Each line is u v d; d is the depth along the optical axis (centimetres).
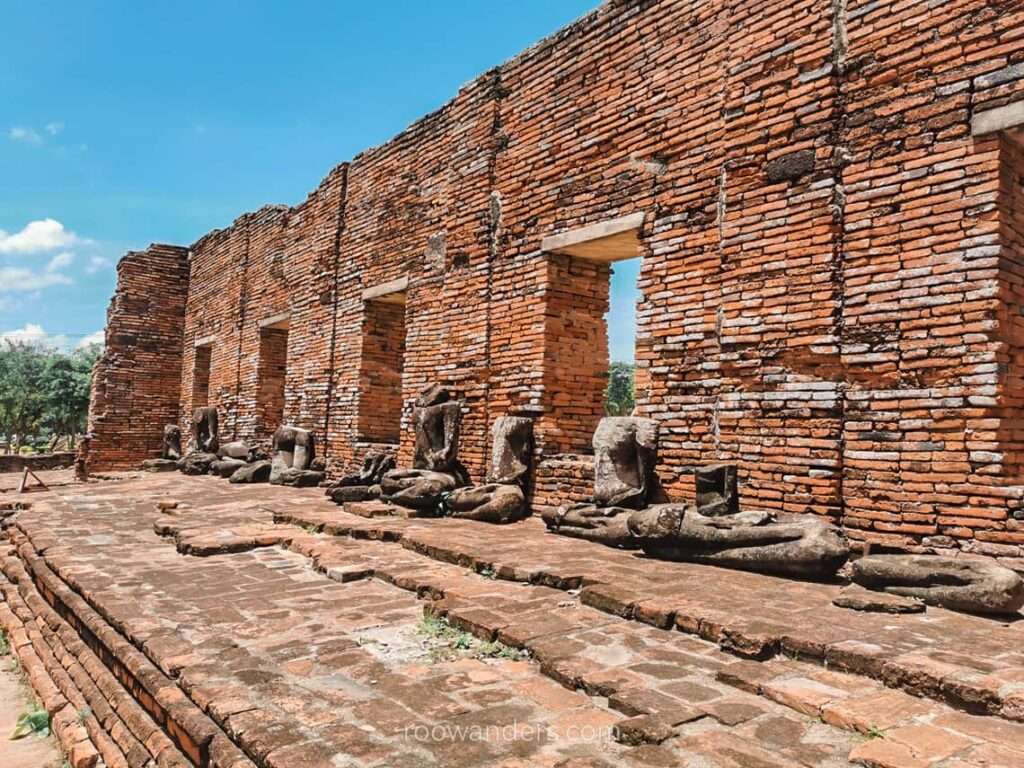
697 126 859
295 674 432
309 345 1670
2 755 498
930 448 630
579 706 386
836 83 724
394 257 1388
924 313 641
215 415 2064
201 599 611
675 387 856
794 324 736
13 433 4600
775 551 622
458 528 899
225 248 2214
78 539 899
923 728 337
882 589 556
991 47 619
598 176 980
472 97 1208
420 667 443
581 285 1081
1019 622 492
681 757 319
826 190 722
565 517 846
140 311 2459
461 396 1173
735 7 821
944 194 638
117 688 496
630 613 521
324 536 873
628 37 953
